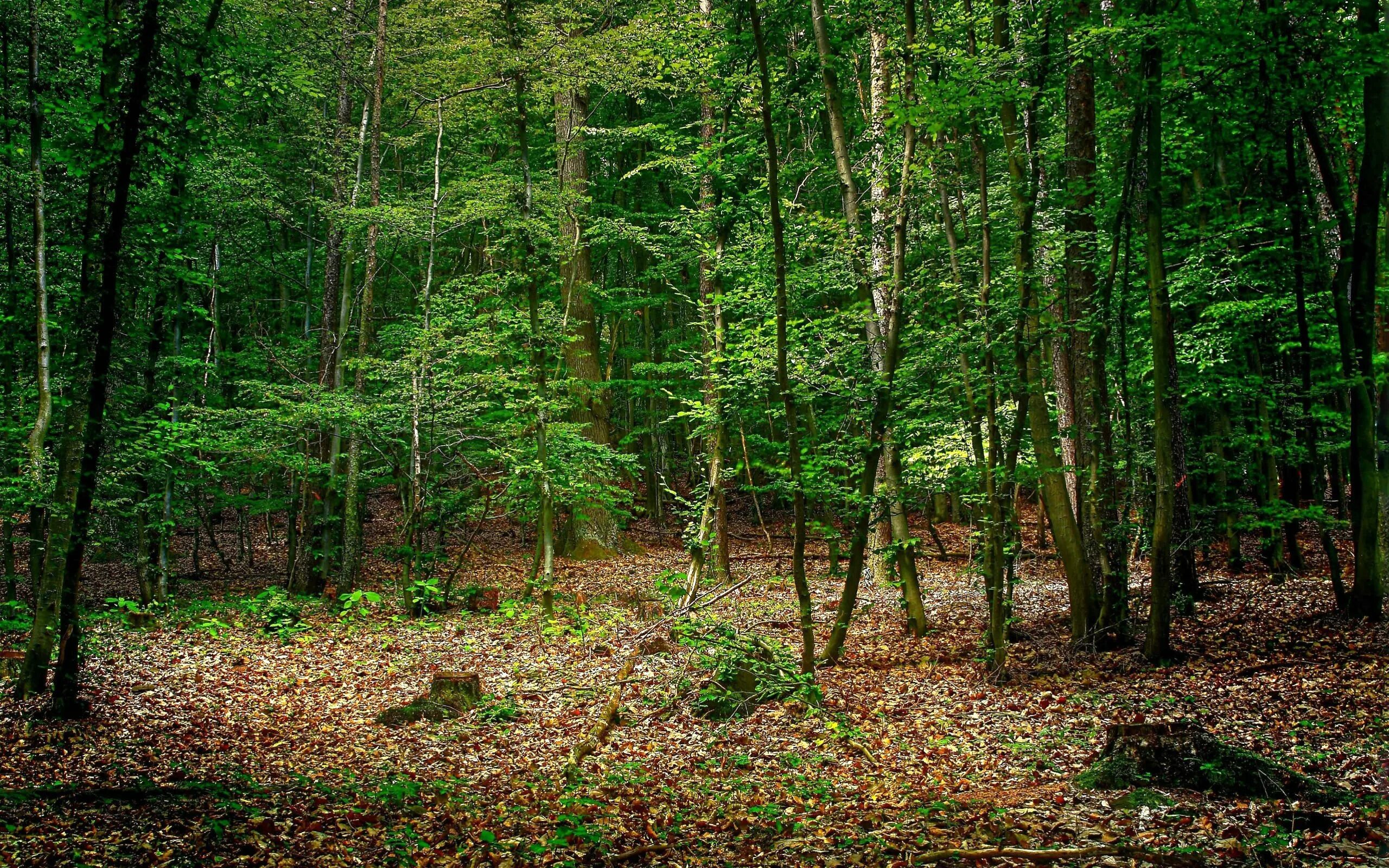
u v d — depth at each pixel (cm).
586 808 587
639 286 2503
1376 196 910
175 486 1645
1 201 1138
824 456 1014
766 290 1290
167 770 650
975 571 1093
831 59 1263
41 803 538
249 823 530
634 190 2525
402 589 1584
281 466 1641
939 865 470
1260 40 870
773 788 636
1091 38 865
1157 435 919
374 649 1191
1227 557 1525
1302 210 1023
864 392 957
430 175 1978
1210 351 1180
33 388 1099
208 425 1388
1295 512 1077
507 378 1491
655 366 2044
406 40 1678
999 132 1090
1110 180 1110
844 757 711
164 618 1309
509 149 2270
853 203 1259
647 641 1155
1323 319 1145
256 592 1659
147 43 718
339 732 809
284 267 2183
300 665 1083
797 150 2095
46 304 1049
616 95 2205
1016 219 969
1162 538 912
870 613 1386
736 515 2781
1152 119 905
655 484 2675
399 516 2372
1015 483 990
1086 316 987
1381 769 577
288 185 1861
